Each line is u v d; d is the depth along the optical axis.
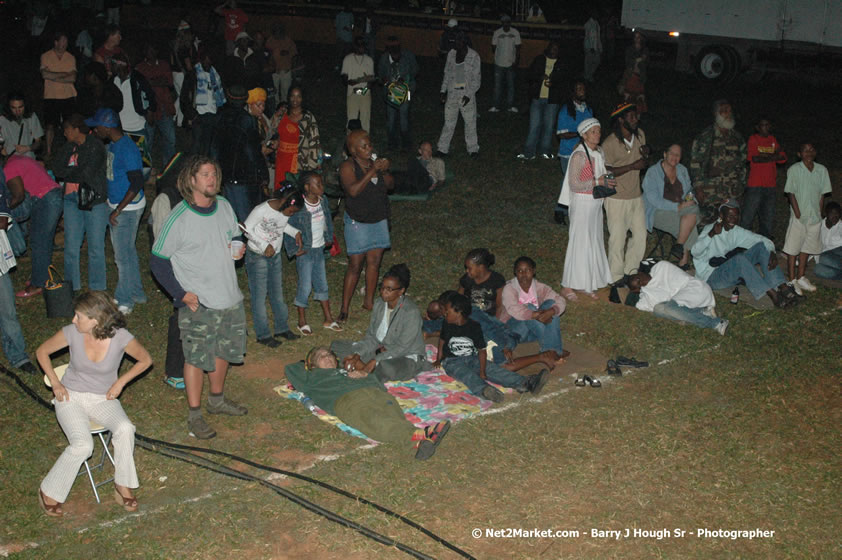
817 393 7.90
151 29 33.31
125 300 9.08
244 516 5.87
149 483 6.23
